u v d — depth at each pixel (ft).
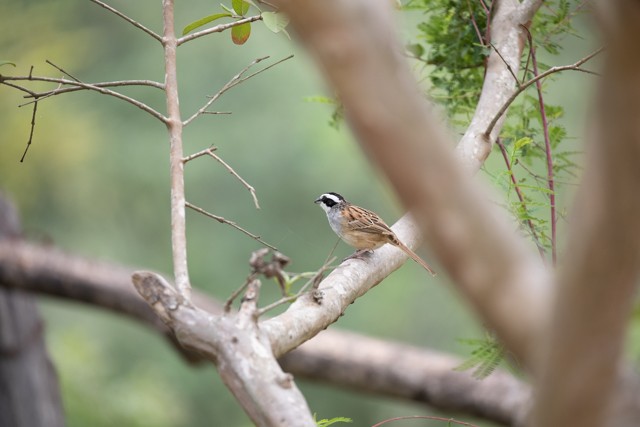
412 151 6.86
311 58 7.03
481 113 24.73
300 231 94.58
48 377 46.01
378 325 92.99
